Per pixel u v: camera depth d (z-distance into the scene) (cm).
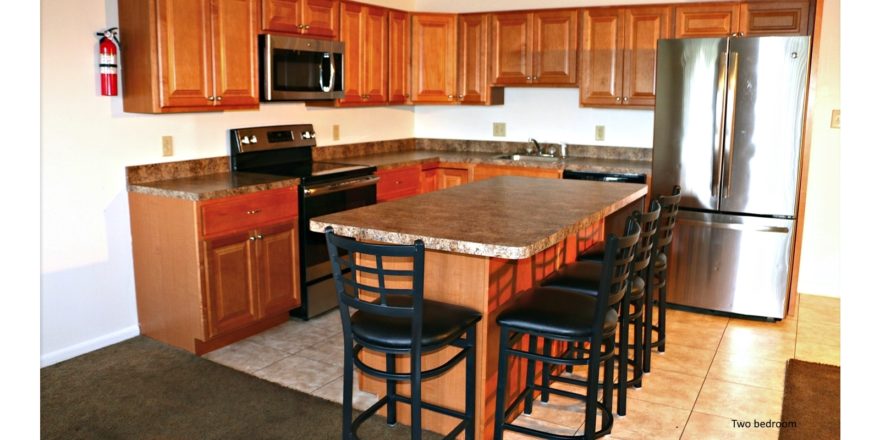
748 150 398
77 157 333
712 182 409
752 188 401
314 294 403
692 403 297
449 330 217
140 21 333
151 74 334
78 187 335
